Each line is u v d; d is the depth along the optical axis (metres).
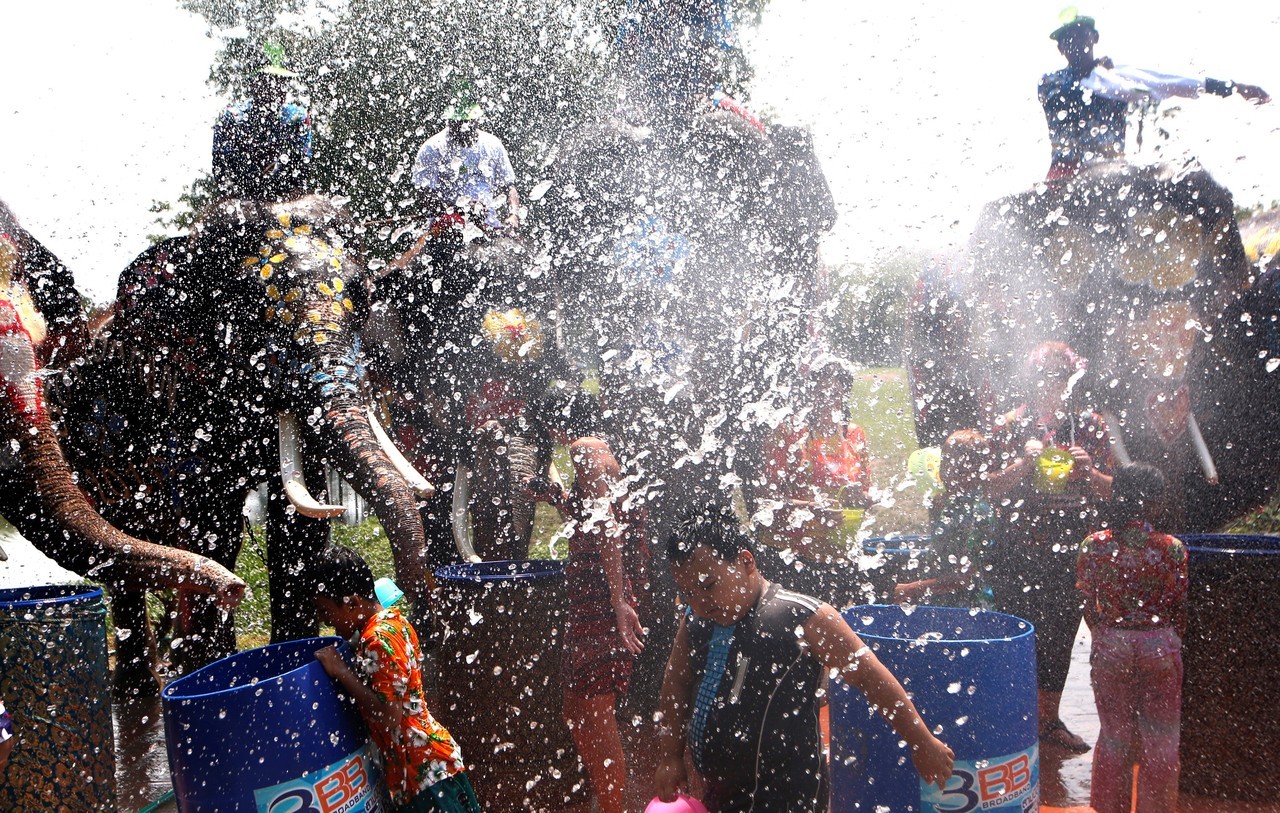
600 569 3.63
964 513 4.62
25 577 7.63
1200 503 5.26
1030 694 3.10
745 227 5.44
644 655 4.61
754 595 2.91
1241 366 5.15
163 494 5.27
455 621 4.10
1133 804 3.59
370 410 5.03
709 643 2.92
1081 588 3.58
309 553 5.20
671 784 3.00
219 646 5.36
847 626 2.86
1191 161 5.25
